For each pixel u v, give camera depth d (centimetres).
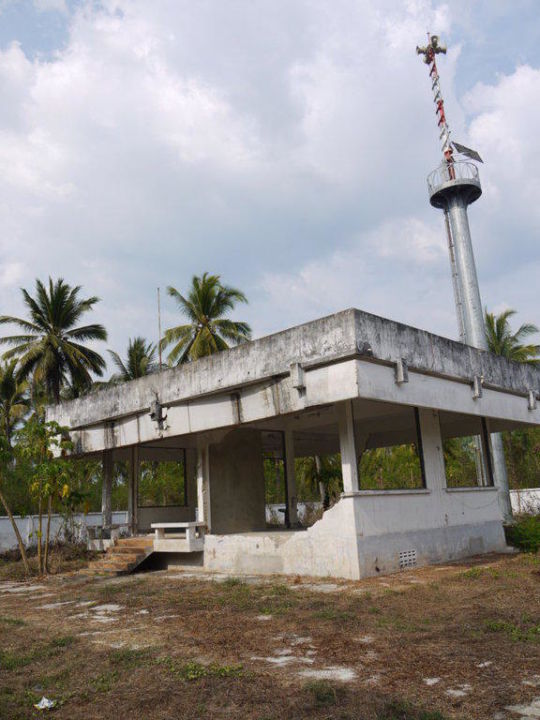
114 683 522
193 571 1343
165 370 1384
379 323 1079
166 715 439
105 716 445
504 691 455
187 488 1853
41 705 469
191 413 1319
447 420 1638
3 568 1577
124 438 1505
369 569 1077
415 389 1151
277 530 1516
